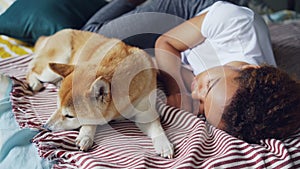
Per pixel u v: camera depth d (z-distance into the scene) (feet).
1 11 6.70
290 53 5.50
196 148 3.45
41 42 5.30
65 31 5.00
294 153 3.48
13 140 3.76
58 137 3.59
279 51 5.55
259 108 3.60
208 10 4.67
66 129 3.71
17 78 4.90
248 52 4.30
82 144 3.53
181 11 5.38
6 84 4.62
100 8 6.44
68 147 3.56
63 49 4.73
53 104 4.40
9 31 5.92
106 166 3.23
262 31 4.55
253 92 3.62
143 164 3.25
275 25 7.00
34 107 4.29
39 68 4.67
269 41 4.67
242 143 3.53
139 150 3.57
